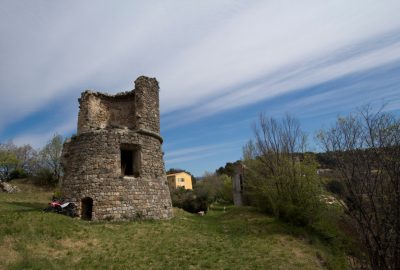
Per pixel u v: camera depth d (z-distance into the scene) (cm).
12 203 1847
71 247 1003
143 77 1827
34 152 4700
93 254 958
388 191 800
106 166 1537
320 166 1670
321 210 1625
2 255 830
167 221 1556
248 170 2492
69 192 1538
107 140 1590
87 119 1725
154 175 1723
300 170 1780
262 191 2081
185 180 7138
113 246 1055
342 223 1420
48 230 1090
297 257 1195
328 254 1345
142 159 1677
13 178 4003
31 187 3491
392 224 775
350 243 1234
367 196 838
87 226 1270
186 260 970
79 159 1585
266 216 2105
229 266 962
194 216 2238
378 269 784
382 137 846
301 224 1753
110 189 1495
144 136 1741
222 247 1171
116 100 1964
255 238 1419
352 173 867
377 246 788
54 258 885
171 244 1128
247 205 2808
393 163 800
